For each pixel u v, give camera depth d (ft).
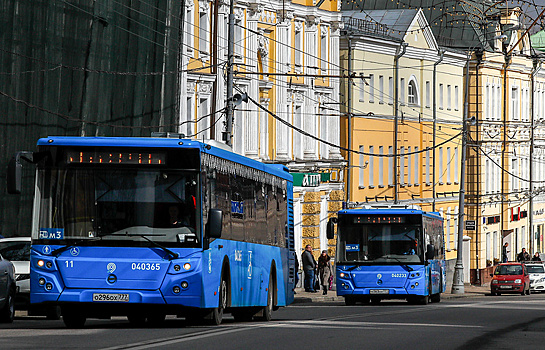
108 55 198.08
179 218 94.84
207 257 96.99
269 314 128.77
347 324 114.73
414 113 364.79
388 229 195.93
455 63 402.11
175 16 222.89
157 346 78.84
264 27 267.59
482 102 415.44
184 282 94.17
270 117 273.54
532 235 469.57
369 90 330.75
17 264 137.08
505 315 150.82
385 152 343.05
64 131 184.55
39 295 94.17
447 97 396.57
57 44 181.27
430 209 381.60
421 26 368.07
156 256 94.32
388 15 362.12
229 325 106.52
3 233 168.55
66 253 94.32
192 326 104.42
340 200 306.35
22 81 172.14
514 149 453.58
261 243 124.98
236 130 254.27
